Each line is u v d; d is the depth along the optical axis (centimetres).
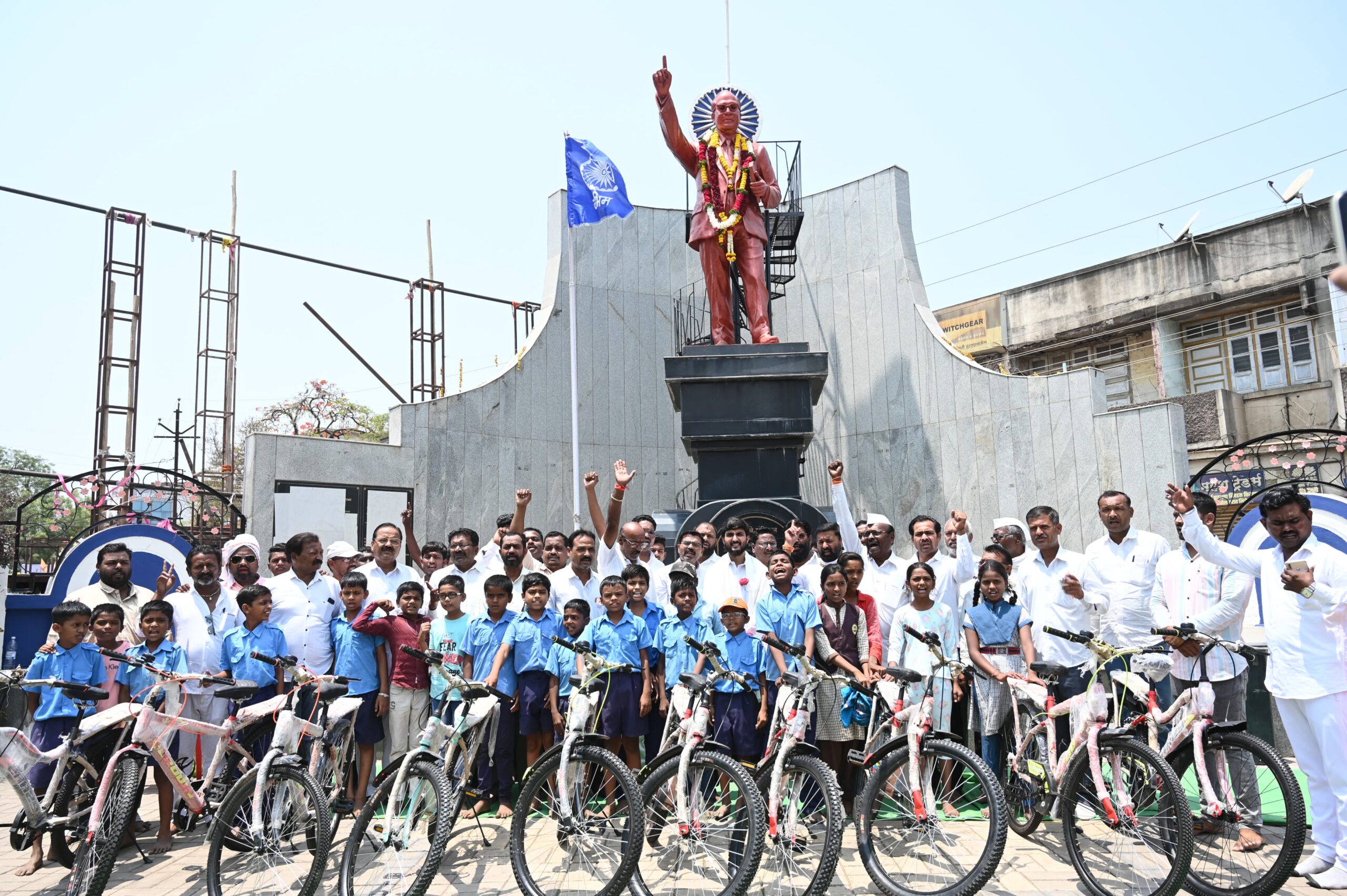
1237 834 548
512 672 698
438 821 502
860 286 1681
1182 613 621
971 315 2502
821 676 544
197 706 693
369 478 1372
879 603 750
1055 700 662
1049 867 551
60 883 572
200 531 1439
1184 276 2123
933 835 522
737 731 620
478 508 1501
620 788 552
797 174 1620
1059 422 1391
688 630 666
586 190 1341
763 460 1335
